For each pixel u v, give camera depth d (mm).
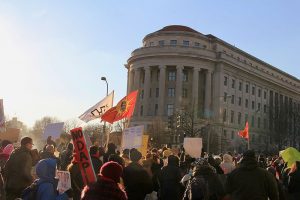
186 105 89500
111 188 5527
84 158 7758
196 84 100188
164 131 81625
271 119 118812
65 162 13266
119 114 14211
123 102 14188
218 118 102875
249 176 7730
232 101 110750
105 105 15234
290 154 12609
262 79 124688
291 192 11070
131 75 106875
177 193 10828
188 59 100125
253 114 120938
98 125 103875
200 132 87688
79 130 7801
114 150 12438
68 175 7719
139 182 9070
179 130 77875
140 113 102875
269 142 117562
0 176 8453
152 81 103562
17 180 9867
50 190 7133
